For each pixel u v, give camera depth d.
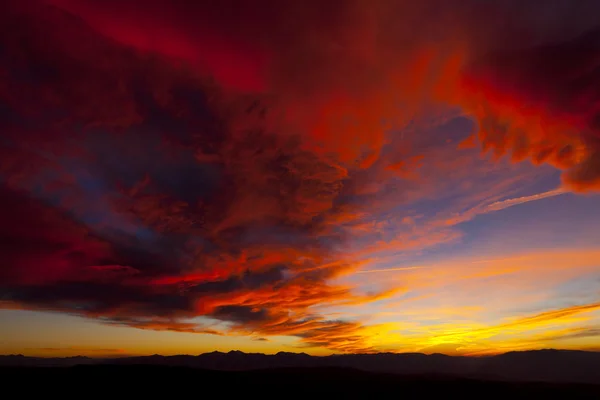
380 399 40.28
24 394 36.56
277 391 41.62
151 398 36.50
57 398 35.56
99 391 38.28
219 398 38.03
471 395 41.53
